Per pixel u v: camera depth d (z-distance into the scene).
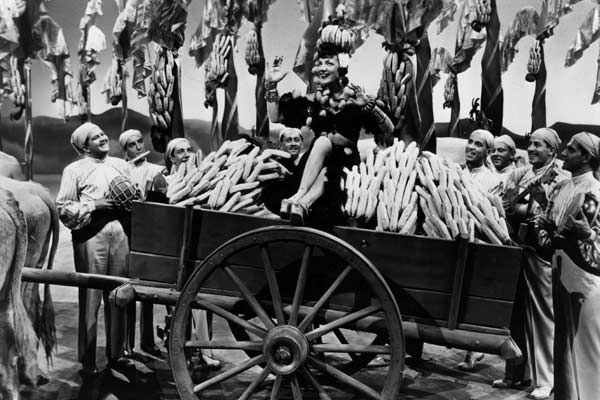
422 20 3.98
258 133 6.96
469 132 6.36
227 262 2.81
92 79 7.14
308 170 2.79
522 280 3.73
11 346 2.98
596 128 5.64
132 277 2.93
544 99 5.85
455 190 2.82
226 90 6.91
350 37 2.86
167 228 2.87
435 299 2.64
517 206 3.68
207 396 3.48
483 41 6.05
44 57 6.90
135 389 3.61
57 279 3.17
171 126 5.15
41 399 3.44
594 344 2.96
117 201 3.68
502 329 2.61
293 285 2.79
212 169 3.07
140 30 5.89
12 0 6.39
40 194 3.65
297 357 2.59
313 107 2.97
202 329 3.88
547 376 3.63
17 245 2.95
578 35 5.61
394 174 2.93
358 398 3.38
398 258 2.65
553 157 3.66
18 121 7.20
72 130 7.25
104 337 4.63
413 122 4.14
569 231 3.02
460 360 4.32
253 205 2.99
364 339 4.66
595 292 2.96
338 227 2.69
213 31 6.58
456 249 2.58
